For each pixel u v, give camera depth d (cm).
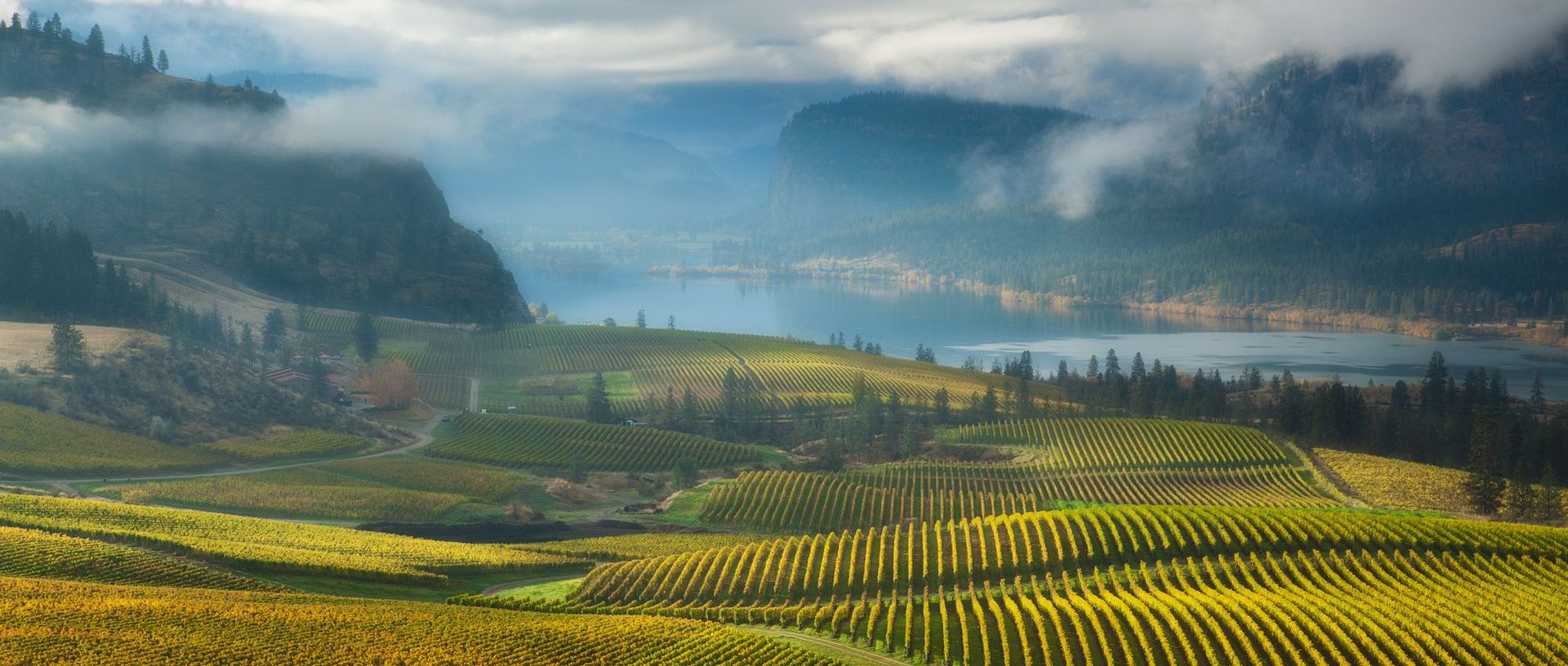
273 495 15262
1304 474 18075
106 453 16462
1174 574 10550
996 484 18125
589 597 10481
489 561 11769
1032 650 8812
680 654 8069
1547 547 10962
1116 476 18538
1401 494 16662
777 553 11425
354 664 7006
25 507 11275
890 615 9581
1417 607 9350
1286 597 9650
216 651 6888
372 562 10825
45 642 6638
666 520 16038
